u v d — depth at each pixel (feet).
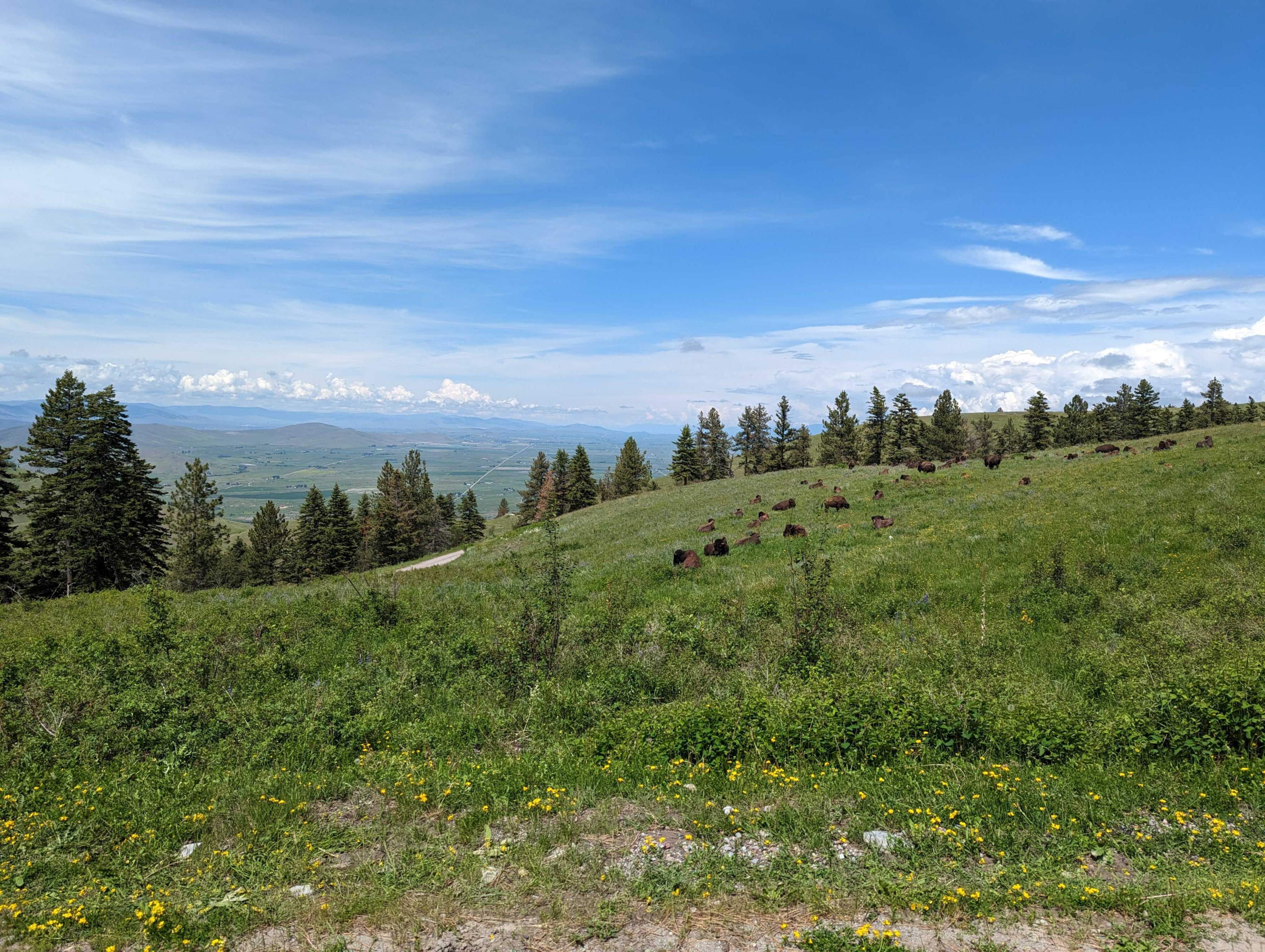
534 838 20.38
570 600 59.21
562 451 330.75
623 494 362.53
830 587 53.31
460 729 31.65
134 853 20.49
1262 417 346.13
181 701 33.96
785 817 20.68
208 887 18.45
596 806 22.66
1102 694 30.96
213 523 263.70
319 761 28.43
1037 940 14.71
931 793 21.33
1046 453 142.20
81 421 140.56
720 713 27.89
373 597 59.00
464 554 155.53
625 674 37.11
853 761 24.62
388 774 26.02
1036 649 38.11
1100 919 15.30
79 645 46.88
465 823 21.54
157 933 16.53
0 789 25.04
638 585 66.28
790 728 26.40
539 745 29.55
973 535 63.98
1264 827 18.25
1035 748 24.48
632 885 17.54
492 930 16.12
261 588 103.24
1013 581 49.73
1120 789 21.08
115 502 143.54
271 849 20.65
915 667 35.68
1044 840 18.52
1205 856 17.53
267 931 16.60
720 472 377.91
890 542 68.18
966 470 120.57
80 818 22.77
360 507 304.91
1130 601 41.14
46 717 33.04
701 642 42.34
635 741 27.68
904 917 15.85
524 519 363.35
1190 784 21.15
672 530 108.47
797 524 88.38
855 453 348.38
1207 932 14.42
